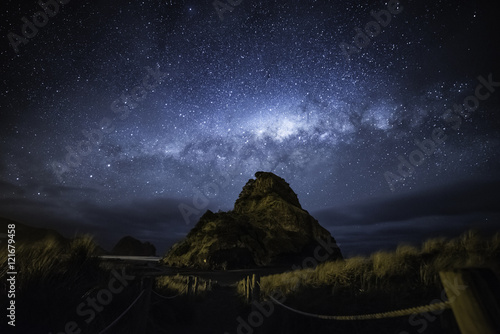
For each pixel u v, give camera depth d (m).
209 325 6.11
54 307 3.82
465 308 1.33
